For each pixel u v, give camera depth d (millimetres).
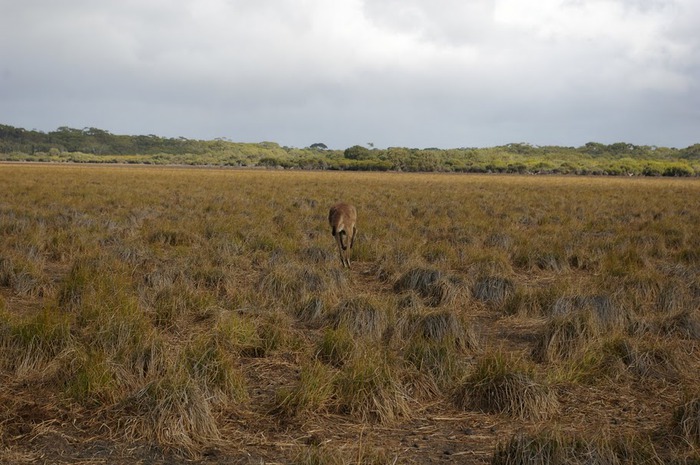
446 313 7336
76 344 6293
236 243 13336
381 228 16969
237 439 4918
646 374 6348
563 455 4281
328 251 12539
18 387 5684
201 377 5578
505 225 18391
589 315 7383
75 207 20594
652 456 4371
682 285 9633
